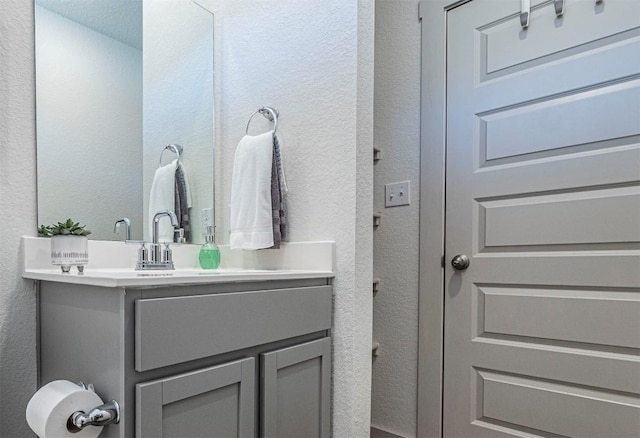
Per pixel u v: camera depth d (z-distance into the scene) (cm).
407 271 170
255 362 86
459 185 155
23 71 95
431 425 157
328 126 114
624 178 121
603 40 126
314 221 116
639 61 120
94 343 72
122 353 65
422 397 161
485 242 147
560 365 130
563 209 131
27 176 94
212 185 144
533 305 136
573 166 130
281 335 92
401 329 170
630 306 119
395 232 174
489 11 149
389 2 181
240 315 82
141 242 118
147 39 127
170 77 133
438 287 159
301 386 97
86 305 75
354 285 107
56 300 85
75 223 103
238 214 123
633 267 119
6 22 92
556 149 133
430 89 165
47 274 83
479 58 152
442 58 162
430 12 166
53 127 101
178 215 133
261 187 118
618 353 121
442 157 160
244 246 120
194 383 72
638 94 120
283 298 93
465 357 150
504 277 142
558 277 131
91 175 109
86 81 110
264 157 119
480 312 147
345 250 109
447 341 155
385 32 181
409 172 171
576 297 128
